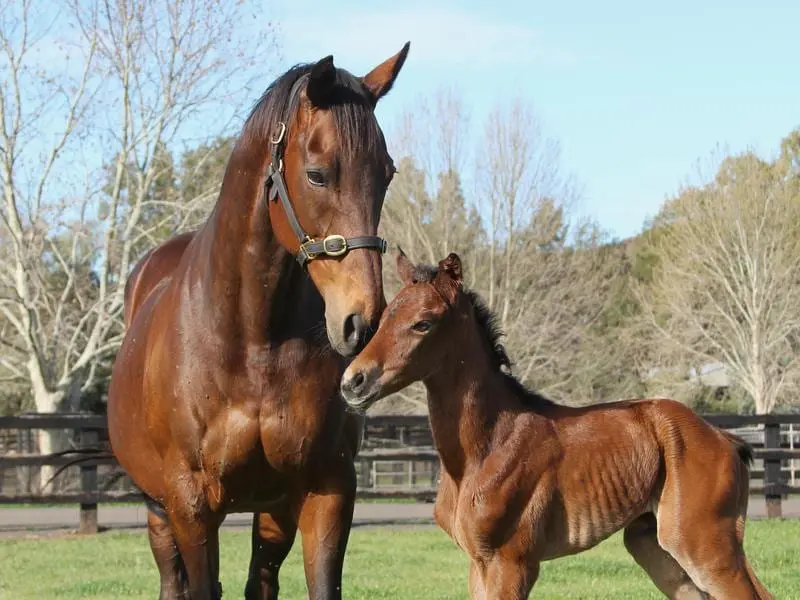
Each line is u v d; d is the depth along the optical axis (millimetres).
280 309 4430
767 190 32906
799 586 8117
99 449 7039
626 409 5340
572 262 29641
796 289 31469
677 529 5137
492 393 5094
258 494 4641
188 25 21141
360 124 4195
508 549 4949
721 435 5422
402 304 4840
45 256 26984
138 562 10609
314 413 4484
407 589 8578
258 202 4387
